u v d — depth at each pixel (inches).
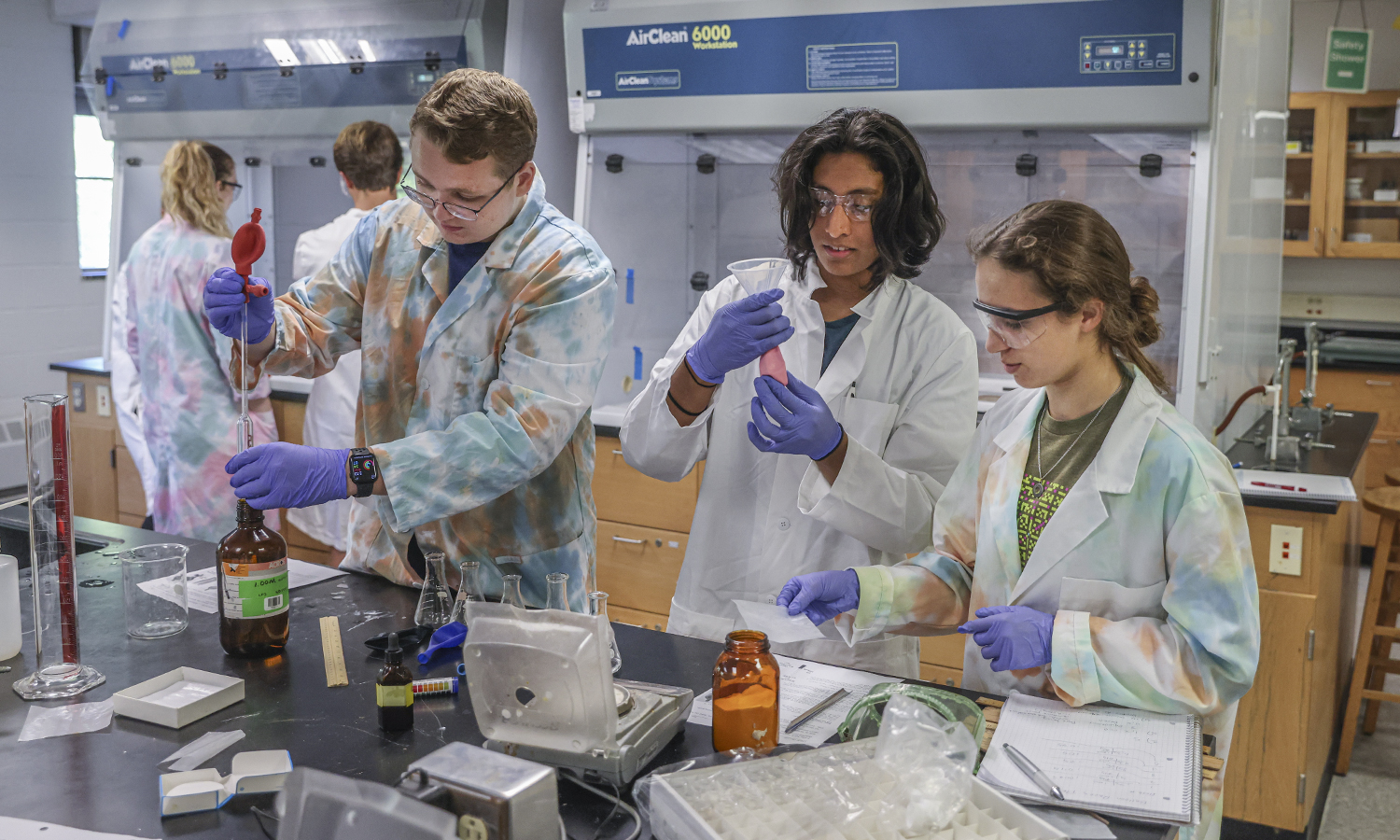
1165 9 99.1
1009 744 49.0
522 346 65.7
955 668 119.0
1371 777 120.9
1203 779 47.4
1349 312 215.6
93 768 47.9
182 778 45.5
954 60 110.0
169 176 138.7
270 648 60.5
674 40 122.9
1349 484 103.6
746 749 45.7
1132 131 108.6
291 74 148.9
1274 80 132.6
